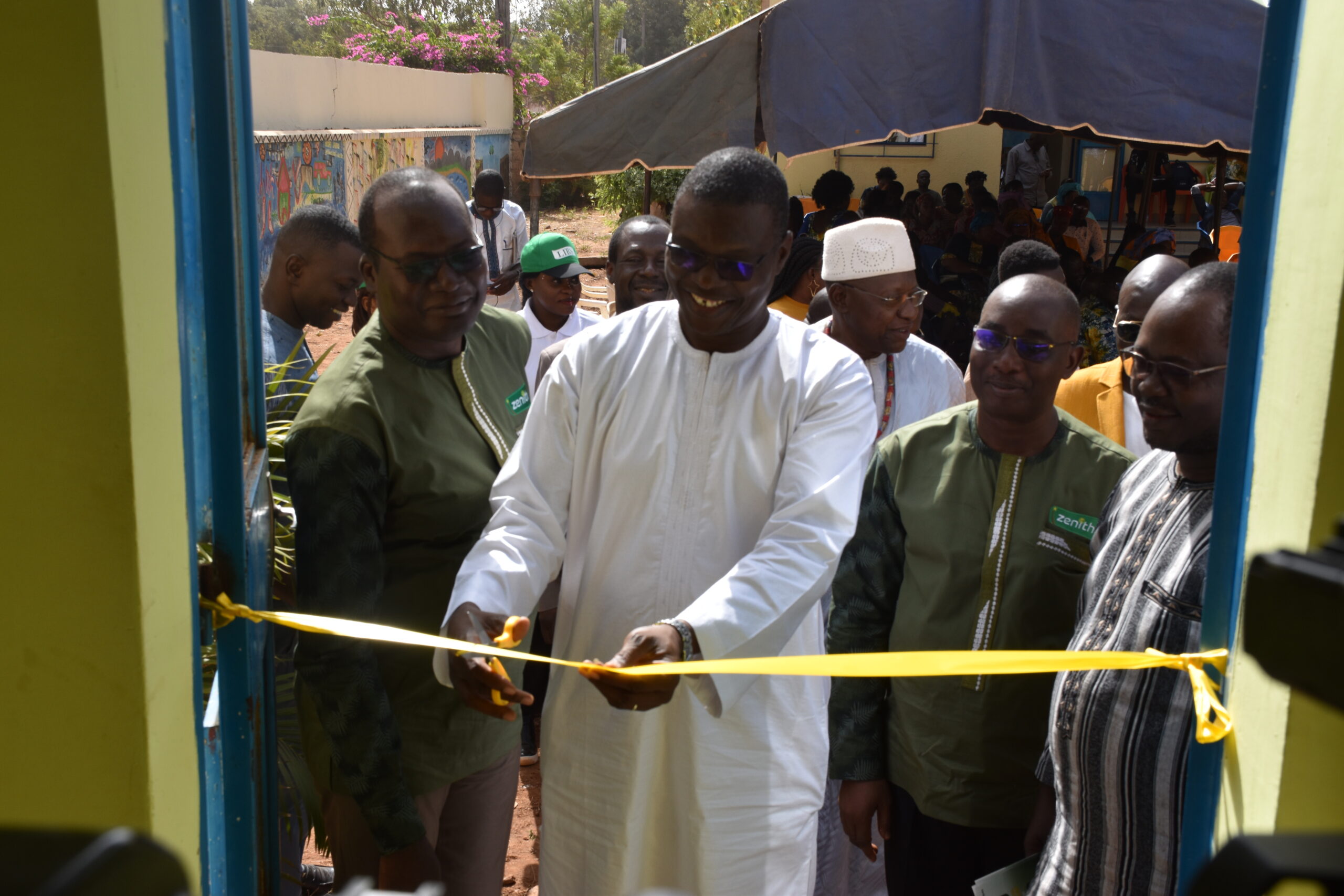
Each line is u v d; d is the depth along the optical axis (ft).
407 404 7.35
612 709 7.02
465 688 6.19
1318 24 4.17
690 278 6.51
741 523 6.98
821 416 6.88
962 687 7.94
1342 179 3.88
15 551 3.96
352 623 5.65
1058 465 7.92
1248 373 4.78
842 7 21.03
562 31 133.49
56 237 3.76
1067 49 20.65
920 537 8.17
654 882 7.22
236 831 5.53
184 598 4.64
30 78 3.65
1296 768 4.09
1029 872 7.14
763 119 22.65
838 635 8.66
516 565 6.72
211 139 5.20
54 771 4.12
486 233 32.96
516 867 12.82
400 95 63.36
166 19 4.50
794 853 7.29
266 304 11.47
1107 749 5.94
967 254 32.53
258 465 6.26
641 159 23.17
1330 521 3.95
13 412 3.87
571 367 7.11
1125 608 6.10
